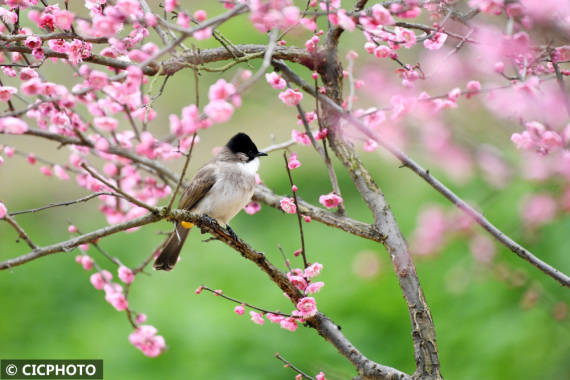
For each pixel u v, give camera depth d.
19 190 22.06
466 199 13.38
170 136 8.62
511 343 11.88
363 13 6.92
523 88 6.94
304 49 8.26
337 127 8.24
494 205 12.31
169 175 9.66
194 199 9.99
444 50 9.02
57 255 17.84
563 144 7.07
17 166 23.14
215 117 6.10
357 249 15.84
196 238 18.42
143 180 10.14
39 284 16.88
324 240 16.95
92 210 20.97
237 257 17.22
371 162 18.67
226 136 22.00
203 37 6.49
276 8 5.99
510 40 6.48
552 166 8.21
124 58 8.13
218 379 13.02
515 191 12.08
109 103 8.60
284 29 7.70
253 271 16.48
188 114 6.43
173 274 16.84
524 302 10.73
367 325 13.48
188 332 14.13
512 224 11.82
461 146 8.84
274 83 7.94
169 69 7.88
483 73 8.16
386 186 17.58
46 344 15.03
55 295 16.59
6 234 19.41
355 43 11.62
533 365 11.58
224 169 9.99
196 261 17.27
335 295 14.39
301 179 20.20
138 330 8.45
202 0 20.98
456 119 9.10
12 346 15.02
